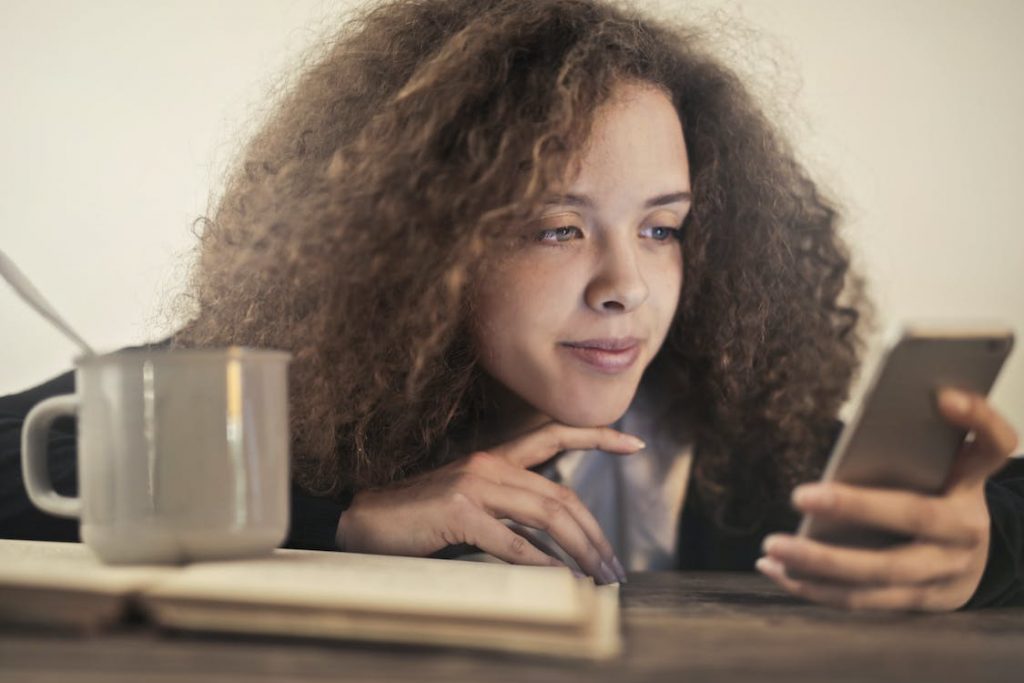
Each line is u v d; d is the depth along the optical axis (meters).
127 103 1.84
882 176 1.86
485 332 1.08
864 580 0.68
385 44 1.19
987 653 0.53
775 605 0.71
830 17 1.84
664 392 1.32
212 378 0.63
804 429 1.32
